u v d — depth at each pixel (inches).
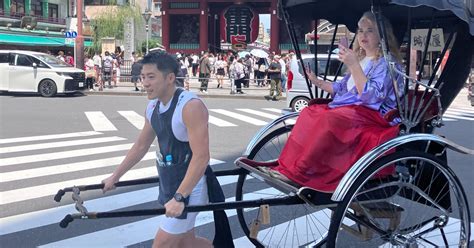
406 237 159.2
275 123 186.5
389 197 148.6
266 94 850.8
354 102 154.3
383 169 143.3
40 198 239.8
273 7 1503.4
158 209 117.2
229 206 127.0
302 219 211.3
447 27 175.9
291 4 181.8
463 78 165.8
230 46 1609.3
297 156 147.0
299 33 209.3
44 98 738.8
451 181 150.3
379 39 149.6
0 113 558.6
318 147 141.6
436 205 154.1
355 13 197.2
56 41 1823.3
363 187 142.2
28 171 294.2
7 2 1745.8
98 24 1583.4
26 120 510.9
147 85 121.5
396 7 169.9
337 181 140.7
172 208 115.8
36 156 336.2
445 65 162.6
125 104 679.7
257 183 265.6
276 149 193.6
